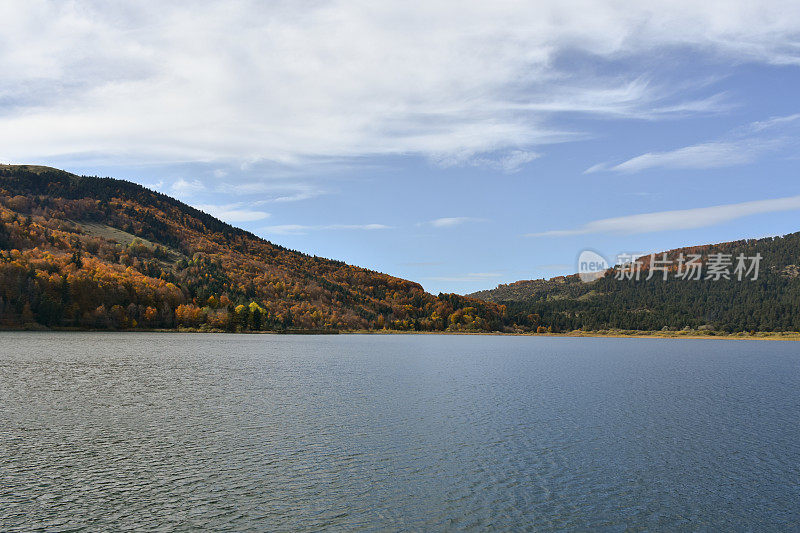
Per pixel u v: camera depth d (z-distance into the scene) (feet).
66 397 224.74
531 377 353.51
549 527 100.27
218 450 145.18
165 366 358.84
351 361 456.04
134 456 138.31
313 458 139.33
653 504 111.75
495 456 144.05
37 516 100.99
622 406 230.89
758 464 140.05
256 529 97.19
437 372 374.63
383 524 100.22
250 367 373.81
